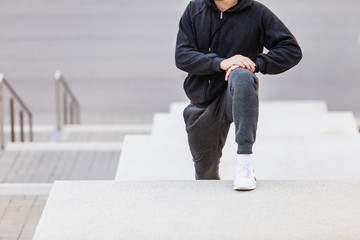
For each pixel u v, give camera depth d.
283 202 4.68
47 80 17.88
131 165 7.61
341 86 17.52
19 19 22.34
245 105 4.68
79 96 17.09
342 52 19.62
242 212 4.55
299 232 4.32
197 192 4.84
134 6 23.64
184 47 5.21
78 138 13.67
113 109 16.36
